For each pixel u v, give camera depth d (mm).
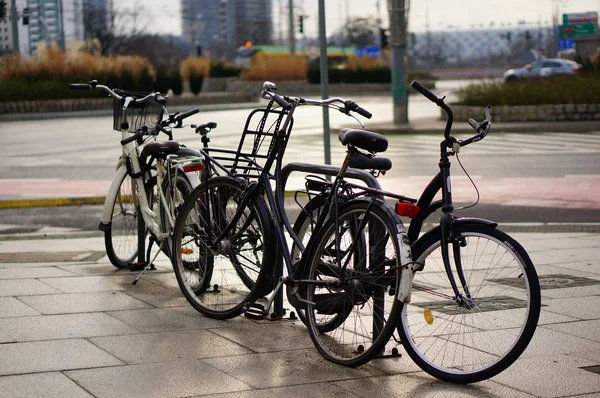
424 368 4852
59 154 21328
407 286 4762
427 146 21953
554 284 7137
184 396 4473
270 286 5949
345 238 5223
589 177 15539
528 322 4559
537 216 11664
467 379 4688
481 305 5477
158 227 7246
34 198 13508
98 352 5230
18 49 48875
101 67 44094
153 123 7535
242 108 43438
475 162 18125
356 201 5094
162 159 7215
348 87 61375
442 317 5406
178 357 5160
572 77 31125
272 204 5777
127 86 43969
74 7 68188
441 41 129500
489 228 4742
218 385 4656
